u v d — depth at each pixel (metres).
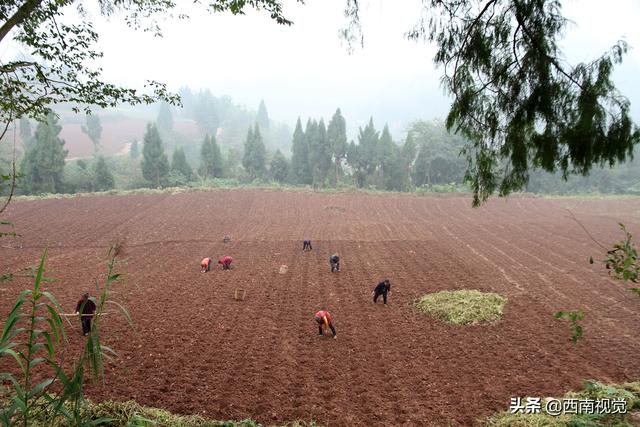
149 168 53.31
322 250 23.14
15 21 5.40
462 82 4.65
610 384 7.59
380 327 11.51
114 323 11.10
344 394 7.71
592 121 3.81
